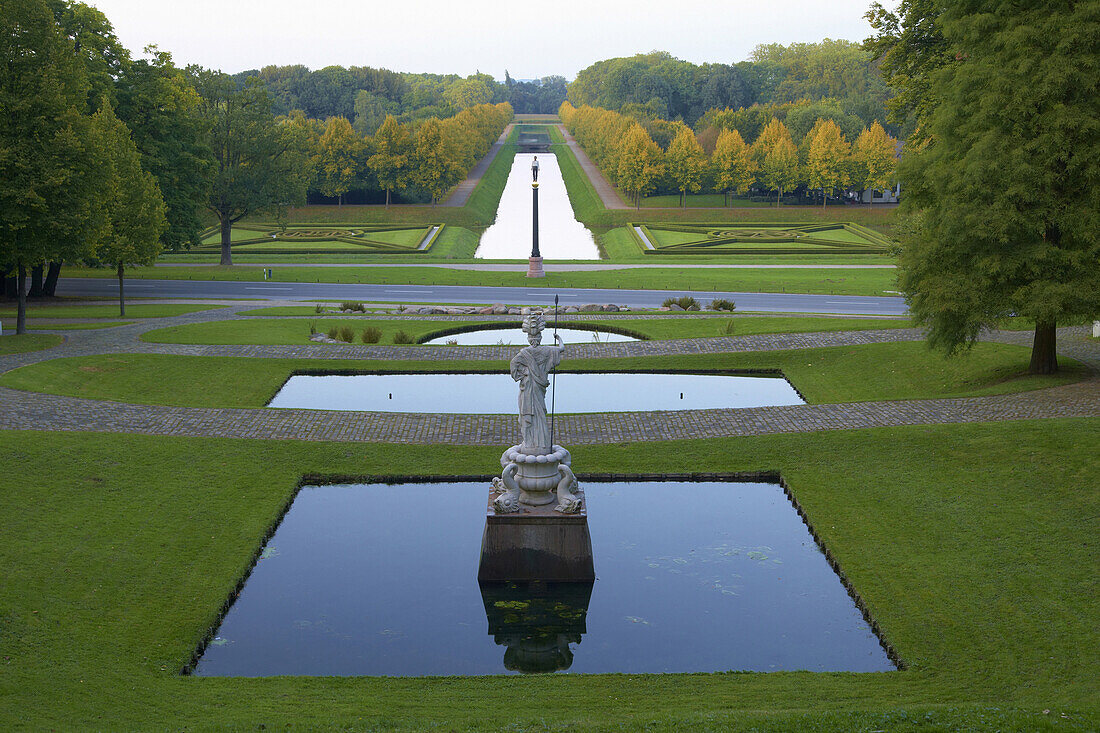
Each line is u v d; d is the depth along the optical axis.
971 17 35.22
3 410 33.72
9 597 19.53
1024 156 33.28
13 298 67.25
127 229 57.34
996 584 20.86
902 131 162.12
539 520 22.39
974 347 44.03
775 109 172.50
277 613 20.84
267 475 28.95
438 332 55.62
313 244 108.25
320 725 14.50
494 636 20.06
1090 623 18.78
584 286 76.25
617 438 33.03
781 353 46.56
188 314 60.16
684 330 54.91
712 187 151.50
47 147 44.38
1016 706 14.86
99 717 14.97
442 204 140.75
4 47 44.03
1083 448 27.97
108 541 23.19
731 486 28.86
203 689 16.73
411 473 29.69
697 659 18.92
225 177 89.56
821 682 17.23
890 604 20.36
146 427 33.25
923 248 36.62
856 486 27.66
